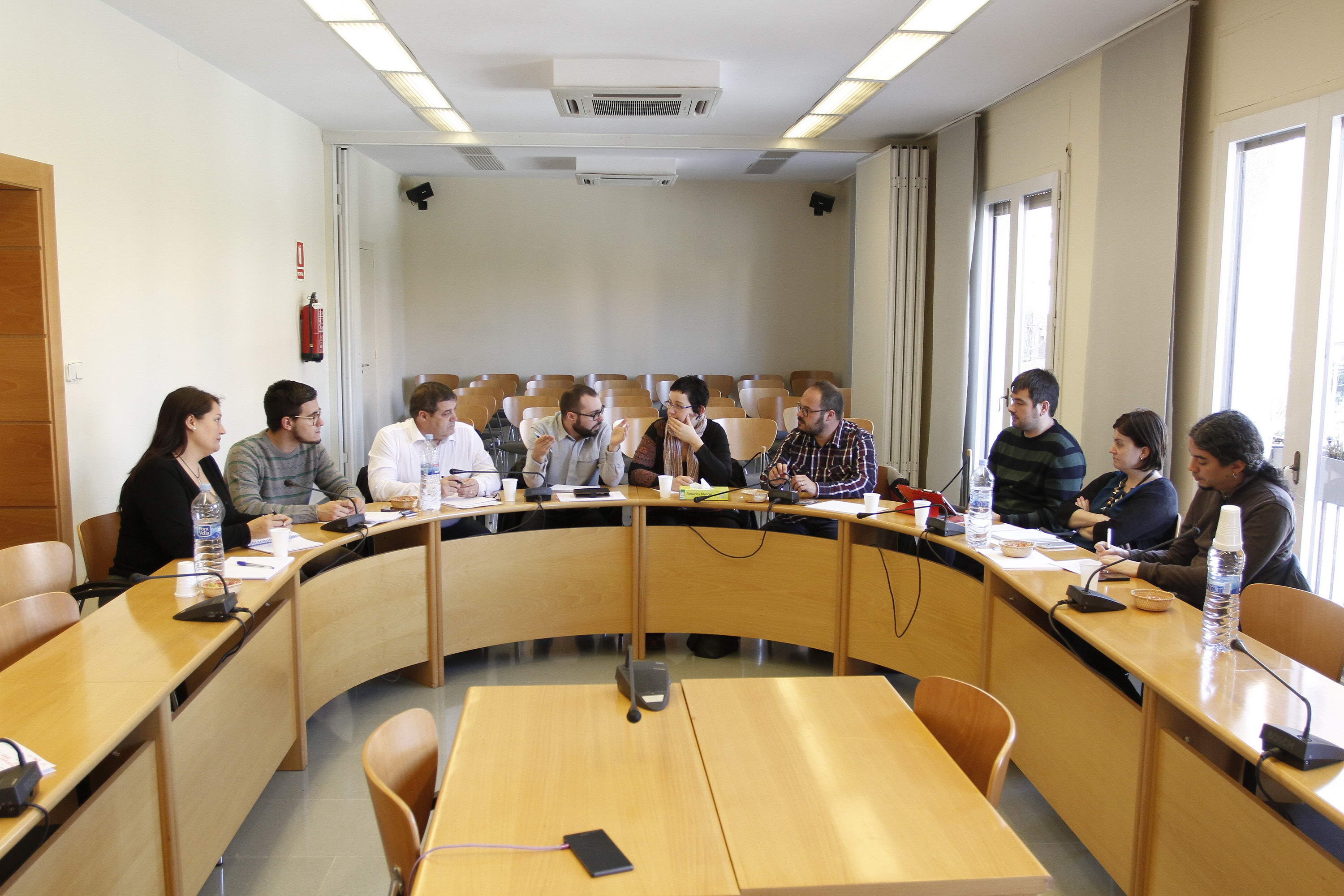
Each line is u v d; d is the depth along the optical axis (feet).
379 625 10.43
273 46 15.19
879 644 10.88
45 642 6.71
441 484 11.57
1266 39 11.56
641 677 6.18
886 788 4.97
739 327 30.42
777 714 5.95
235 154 17.38
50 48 11.67
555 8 13.34
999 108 19.20
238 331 17.57
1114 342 14.56
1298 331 11.06
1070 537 11.24
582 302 30.01
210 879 7.29
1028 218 18.33
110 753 5.36
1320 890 4.52
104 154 12.91
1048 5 13.08
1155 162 13.48
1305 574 10.80
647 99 16.78
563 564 11.89
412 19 13.88
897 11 13.44
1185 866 5.74
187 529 8.96
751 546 11.80
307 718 9.14
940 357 21.47
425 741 5.21
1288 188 11.51
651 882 4.09
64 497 11.47
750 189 29.99
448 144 22.77
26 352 11.15
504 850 4.32
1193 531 8.54
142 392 13.96
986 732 5.39
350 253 23.03
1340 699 5.59
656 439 13.17
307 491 11.51
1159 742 6.06
